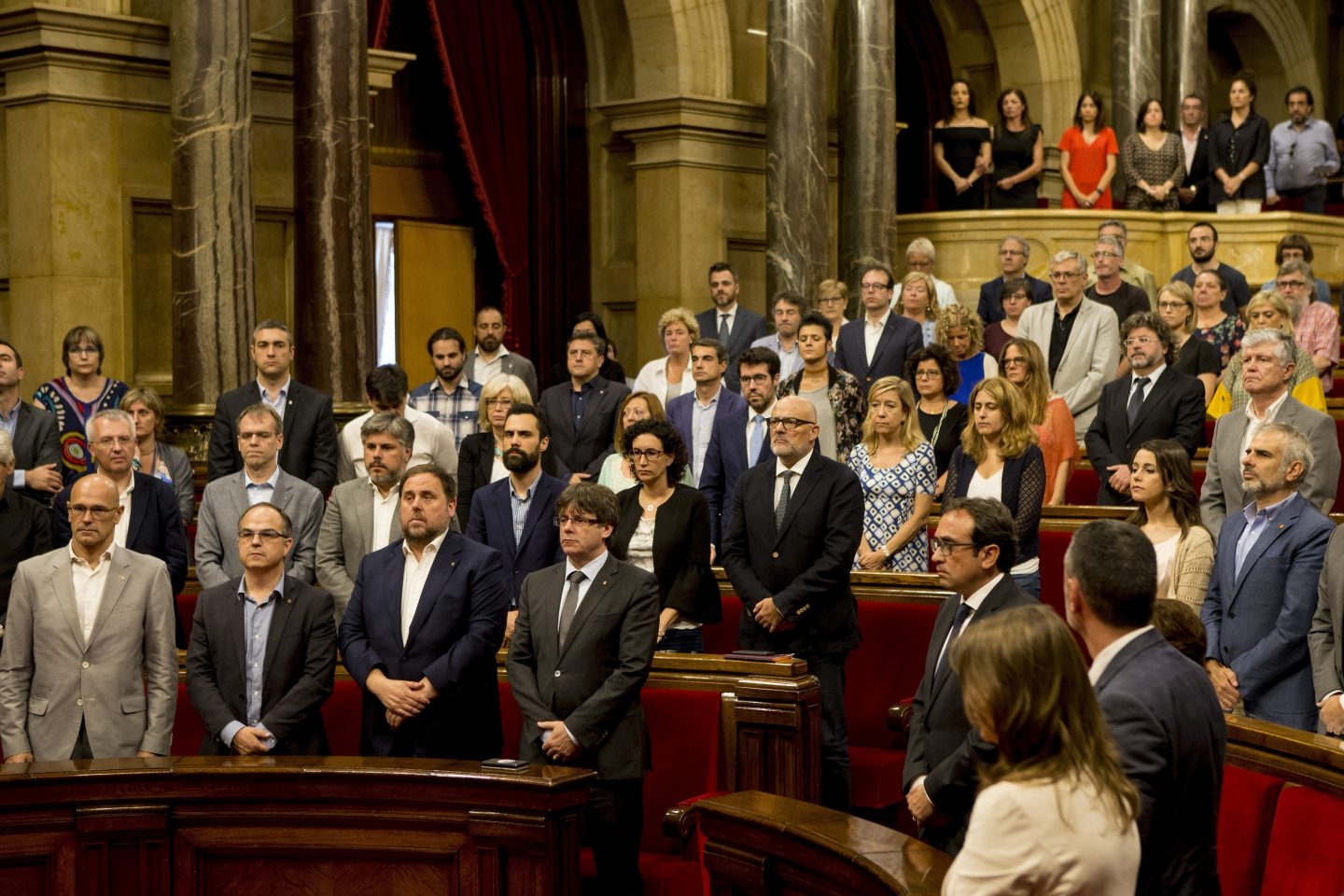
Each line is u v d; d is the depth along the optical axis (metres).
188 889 4.51
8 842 4.43
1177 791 2.71
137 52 8.74
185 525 6.69
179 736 5.61
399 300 11.10
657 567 5.48
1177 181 12.52
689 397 7.27
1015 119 12.49
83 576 5.10
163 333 9.09
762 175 12.28
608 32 12.06
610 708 4.63
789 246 11.41
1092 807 2.35
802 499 5.36
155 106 8.93
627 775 4.66
